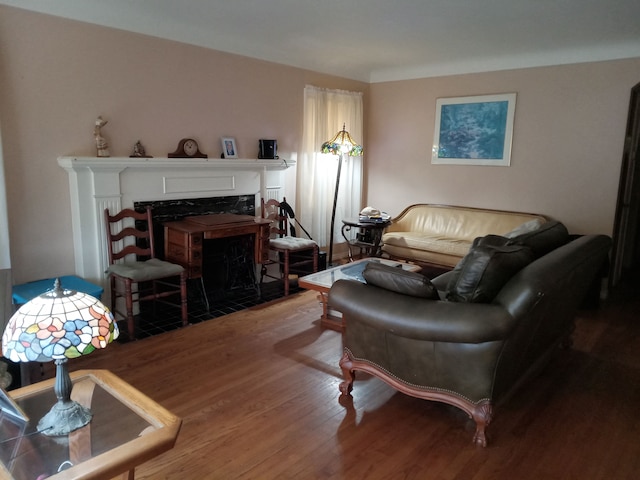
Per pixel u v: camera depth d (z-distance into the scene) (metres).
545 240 2.78
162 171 3.80
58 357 1.33
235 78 4.33
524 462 2.05
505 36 4.02
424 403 2.53
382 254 5.33
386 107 5.84
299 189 5.19
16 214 3.13
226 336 3.37
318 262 4.75
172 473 1.93
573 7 3.22
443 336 2.04
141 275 3.26
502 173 5.06
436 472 1.97
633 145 4.72
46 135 3.21
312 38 4.17
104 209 3.47
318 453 2.09
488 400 2.13
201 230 3.63
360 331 2.44
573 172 4.63
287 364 2.94
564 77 4.56
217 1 3.23
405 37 4.09
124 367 2.86
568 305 2.77
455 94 5.27
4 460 1.40
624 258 5.48
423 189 5.68
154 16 3.59
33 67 3.10
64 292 1.46
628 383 2.80
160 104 3.81
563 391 2.69
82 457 1.40
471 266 2.17
